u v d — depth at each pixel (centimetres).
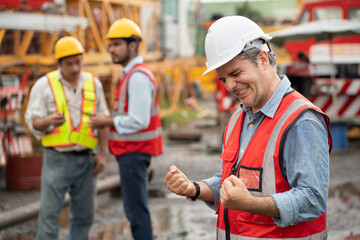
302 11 1280
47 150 436
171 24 1720
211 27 225
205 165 902
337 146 999
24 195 681
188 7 1864
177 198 693
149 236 436
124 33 432
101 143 459
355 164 871
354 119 1221
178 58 1689
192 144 1159
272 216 206
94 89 456
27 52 923
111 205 661
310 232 217
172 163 927
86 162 446
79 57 436
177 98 1673
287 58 1246
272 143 214
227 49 215
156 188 709
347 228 542
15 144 804
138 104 422
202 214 612
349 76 1115
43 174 436
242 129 234
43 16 764
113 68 1162
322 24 993
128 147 430
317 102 1116
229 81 218
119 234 538
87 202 454
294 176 208
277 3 2930
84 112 443
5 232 545
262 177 216
